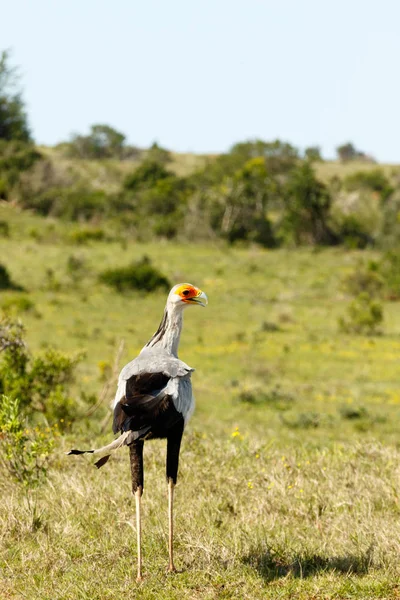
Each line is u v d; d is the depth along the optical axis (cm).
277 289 7712
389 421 3186
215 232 10950
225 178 11625
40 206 11938
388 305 7238
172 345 1050
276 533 1116
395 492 1304
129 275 7044
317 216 11406
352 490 1331
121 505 1226
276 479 1359
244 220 11162
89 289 6994
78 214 11706
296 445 2044
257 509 1225
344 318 6344
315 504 1252
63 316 5803
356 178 15888
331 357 4878
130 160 18962
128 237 10531
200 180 13512
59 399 2008
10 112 13925
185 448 1540
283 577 973
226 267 8775
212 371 4359
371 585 933
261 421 3123
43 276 7356
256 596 914
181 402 953
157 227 10794
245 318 6228
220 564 996
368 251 10994
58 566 991
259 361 4653
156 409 920
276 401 3588
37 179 12362
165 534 1095
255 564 1004
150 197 11775
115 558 1023
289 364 4644
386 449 1625
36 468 1337
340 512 1240
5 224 9875
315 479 1385
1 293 6469
